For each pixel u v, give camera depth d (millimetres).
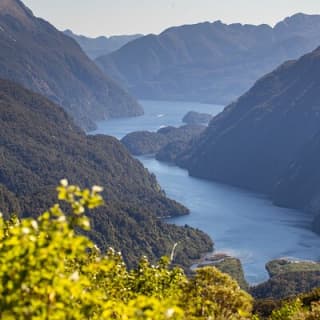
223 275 25859
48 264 10828
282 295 145875
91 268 12734
